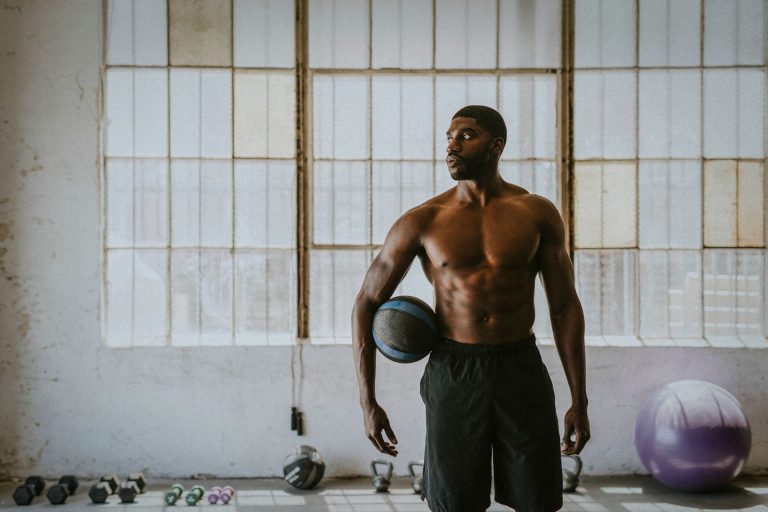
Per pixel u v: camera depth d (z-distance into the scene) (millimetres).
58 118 4379
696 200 4465
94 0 4383
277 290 4445
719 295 4473
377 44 4434
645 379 4410
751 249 4473
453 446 2330
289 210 4441
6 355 4352
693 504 3875
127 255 4410
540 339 4512
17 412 4352
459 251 2342
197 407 4383
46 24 4375
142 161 4414
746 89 4461
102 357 4367
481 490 2346
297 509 3838
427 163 4453
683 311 4473
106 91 4406
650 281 4473
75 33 4383
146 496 4062
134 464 4379
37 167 4371
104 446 4375
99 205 4387
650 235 4465
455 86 4449
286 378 4395
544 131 4461
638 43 4445
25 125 4363
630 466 4406
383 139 4445
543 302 4535
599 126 4457
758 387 4402
